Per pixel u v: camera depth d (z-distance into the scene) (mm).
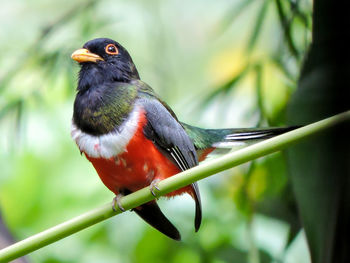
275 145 5652
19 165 13586
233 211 11109
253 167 9758
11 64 13578
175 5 15156
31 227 13125
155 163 8148
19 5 14891
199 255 10742
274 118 9742
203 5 15281
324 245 5941
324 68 6219
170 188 6312
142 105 8203
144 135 8055
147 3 13195
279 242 10305
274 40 10969
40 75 11938
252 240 9852
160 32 13117
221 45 15234
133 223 11867
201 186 11344
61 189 13398
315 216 6008
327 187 6020
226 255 10516
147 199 6605
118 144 7977
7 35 14281
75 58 8742
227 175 11383
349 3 6164
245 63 10055
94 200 13086
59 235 6086
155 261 11562
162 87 12906
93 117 8102
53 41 12617
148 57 13469
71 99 13734
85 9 12070
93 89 8430
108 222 11969
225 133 9719
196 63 15055
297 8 9039
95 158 8125
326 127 5527
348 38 6133
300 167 6121
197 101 10953
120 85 8461
